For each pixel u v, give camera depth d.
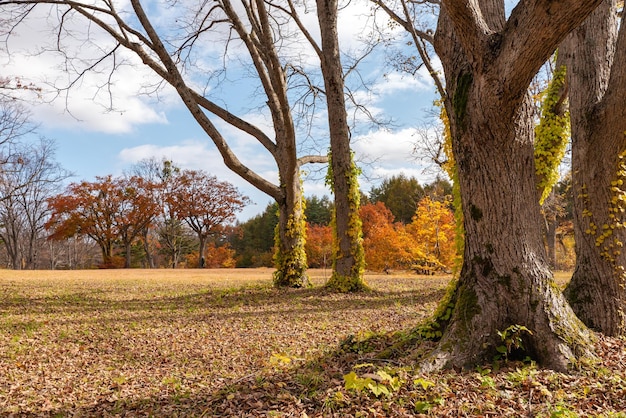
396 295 12.96
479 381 4.45
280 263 15.29
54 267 62.53
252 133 15.34
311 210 60.75
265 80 14.96
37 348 7.55
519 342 4.81
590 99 7.02
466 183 5.38
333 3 14.18
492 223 5.20
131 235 49.56
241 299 12.85
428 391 4.10
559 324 4.95
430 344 5.55
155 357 7.06
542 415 3.65
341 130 13.94
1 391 5.48
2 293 14.97
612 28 7.18
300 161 15.40
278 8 14.48
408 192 50.69
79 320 10.00
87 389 5.63
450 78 5.57
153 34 11.89
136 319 10.07
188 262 58.91
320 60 14.47
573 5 3.65
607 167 6.71
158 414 4.50
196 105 12.54
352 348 6.02
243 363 6.44
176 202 47.00
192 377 5.92
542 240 5.33
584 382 4.37
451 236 30.39
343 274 13.82
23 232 55.56
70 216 44.88
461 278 5.60
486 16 5.41
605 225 6.70
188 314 10.63
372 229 38.50
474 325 5.07
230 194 49.03
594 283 6.77
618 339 6.20
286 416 3.84
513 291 5.06
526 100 5.26
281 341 7.62
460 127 5.30
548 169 9.64
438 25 5.77
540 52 4.12
